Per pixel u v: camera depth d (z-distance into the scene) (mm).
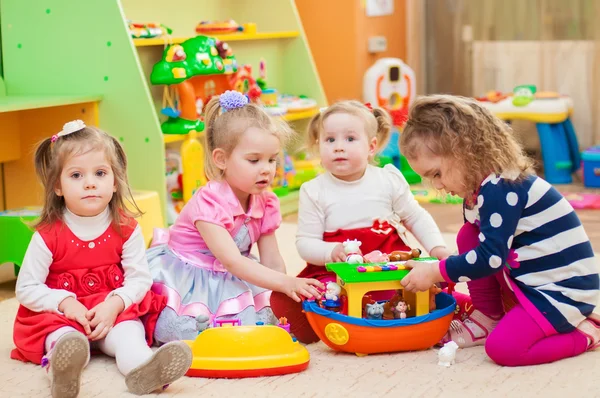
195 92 2697
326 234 1697
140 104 2383
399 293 1580
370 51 3652
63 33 2426
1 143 2387
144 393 1289
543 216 1433
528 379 1338
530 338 1404
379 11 3678
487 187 1424
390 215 1719
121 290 1499
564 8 3527
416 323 1446
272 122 1604
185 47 2625
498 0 3648
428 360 1442
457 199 3053
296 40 3246
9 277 2150
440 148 1436
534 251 1438
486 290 1527
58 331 1418
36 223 1525
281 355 1371
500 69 3691
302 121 3236
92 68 2412
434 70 3854
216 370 1351
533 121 3375
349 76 3604
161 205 2412
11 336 1646
